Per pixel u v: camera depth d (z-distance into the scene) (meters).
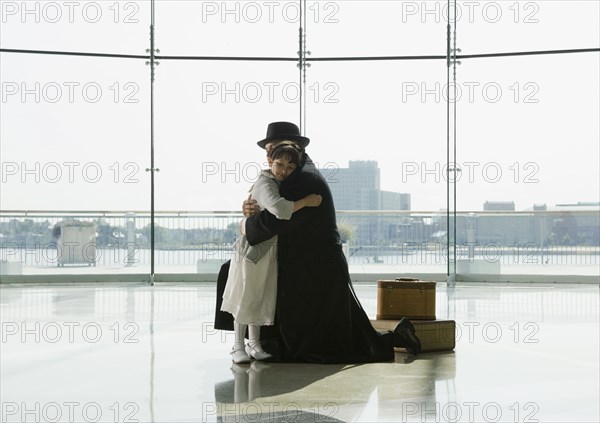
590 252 10.62
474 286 10.32
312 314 4.95
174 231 10.68
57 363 4.75
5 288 9.98
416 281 5.54
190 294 9.19
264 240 4.93
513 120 10.41
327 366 4.75
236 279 4.96
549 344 5.54
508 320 6.86
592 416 3.39
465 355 5.12
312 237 5.00
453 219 10.45
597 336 5.92
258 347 5.01
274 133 5.24
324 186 5.14
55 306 7.87
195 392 3.93
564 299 8.64
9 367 4.61
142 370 4.55
